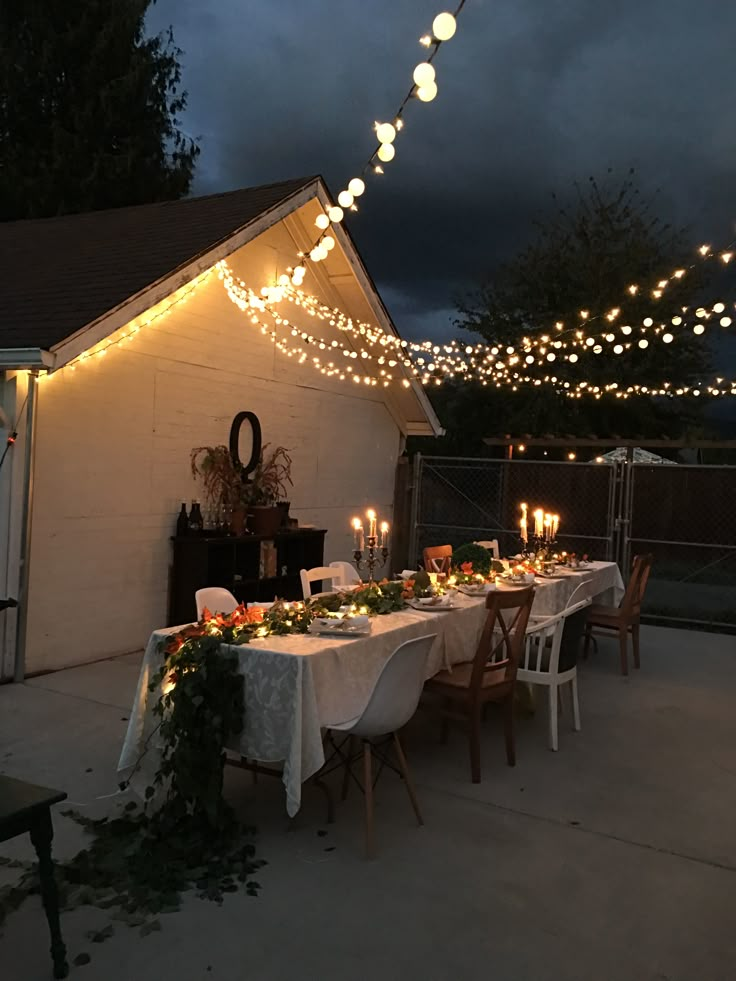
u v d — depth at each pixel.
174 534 7.73
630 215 18.94
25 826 2.48
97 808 3.88
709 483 10.98
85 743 4.79
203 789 3.45
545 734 5.39
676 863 3.57
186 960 2.69
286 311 9.34
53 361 5.79
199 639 3.65
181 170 18.92
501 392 18.83
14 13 17.58
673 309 16.91
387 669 3.43
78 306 6.45
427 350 10.29
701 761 4.94
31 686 6.02
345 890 3.20
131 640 7.27
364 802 4.11
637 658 7.44
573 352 17.73
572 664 5.34
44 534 6.38
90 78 17.56
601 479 11.29
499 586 6.09
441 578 6.15
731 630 9.61
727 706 6.21
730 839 3.84
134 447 7.23
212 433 8.22
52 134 17.56
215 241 7.45
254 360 8.84
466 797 4.24
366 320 10.48
